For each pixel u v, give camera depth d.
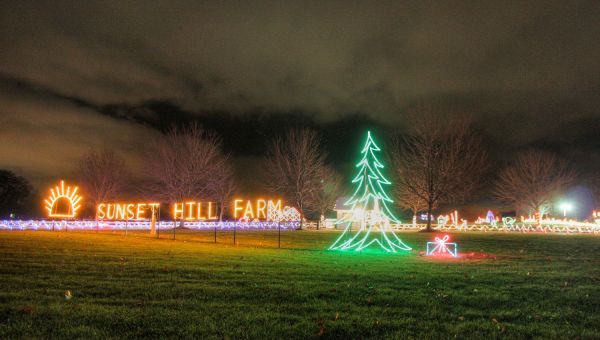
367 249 25.55
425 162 52.12
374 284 12.09
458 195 53.59
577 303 10.24
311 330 7.69
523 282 13.07
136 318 8.25
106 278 12.50
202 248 23.48
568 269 16.33
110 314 8.50
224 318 8.35
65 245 23.70
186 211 56.19
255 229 60.47
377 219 35.16
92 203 69.62
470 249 26.02
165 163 57.75
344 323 8.11
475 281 13.06
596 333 7.78
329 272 14.27
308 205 69.38
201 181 59.09
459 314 8.99
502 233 52.41
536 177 75.62
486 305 9.85
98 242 26.62
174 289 10.98
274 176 65.81
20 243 24.58
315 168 65.88
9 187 78.50
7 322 7.90
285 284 11.86
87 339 7.09
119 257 17.89
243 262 16.73
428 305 9.70
